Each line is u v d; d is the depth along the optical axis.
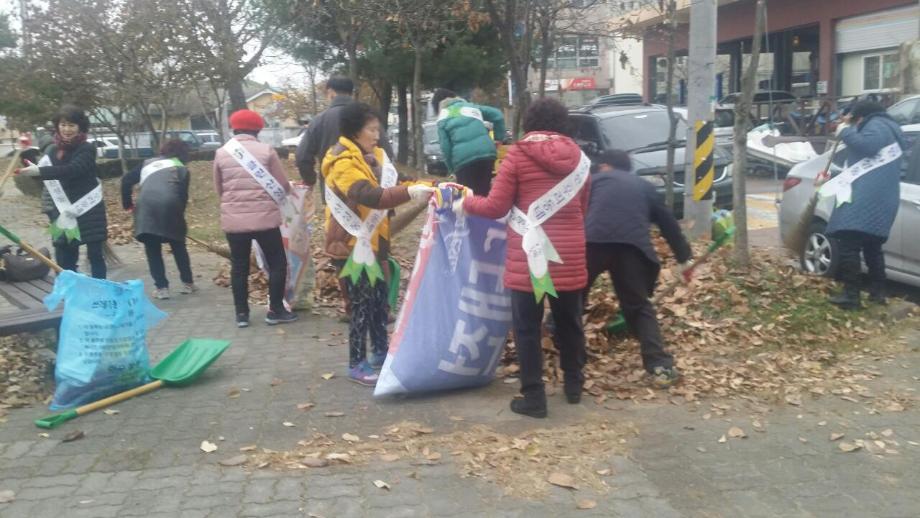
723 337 6.38
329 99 7.38
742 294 7.13
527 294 4.88
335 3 13.40
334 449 4.59
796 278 7.58
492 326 5.31
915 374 5.77
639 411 5.12
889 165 6.80
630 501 4.04
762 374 5.72
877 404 5.23
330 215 5.65
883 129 6.80
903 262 7.61
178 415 5.11
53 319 5.52
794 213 8.74
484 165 7.11
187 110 21.67
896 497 4.10
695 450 4.59
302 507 3.97
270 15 14.51
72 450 4.61
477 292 5.27
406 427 4.85
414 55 17.73
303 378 5.79
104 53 14.58
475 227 5.23
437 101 7.71
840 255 7.02
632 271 5.50
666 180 10.20
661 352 5.51
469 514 3.91
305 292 7.55
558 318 5.14
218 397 5.42
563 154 4.77
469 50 18.28
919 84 19.80
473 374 5.38
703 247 8.45
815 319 6.77
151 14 13.87
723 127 19.39
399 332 5.30
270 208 6.95
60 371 5.18
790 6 26.97
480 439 4.68
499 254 5.27
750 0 28.30
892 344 6.39
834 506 4.01
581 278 4.96
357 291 5.58
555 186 4.78
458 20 14.51
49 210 7.32
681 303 6.89
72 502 4.02
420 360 5.22
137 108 16.27
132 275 9.52
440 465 4.39
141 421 5.02
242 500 4.03
